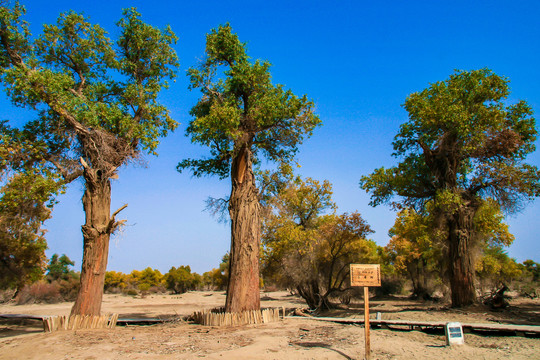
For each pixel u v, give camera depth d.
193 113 21.03
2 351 11.40
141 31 18.77
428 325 13.30
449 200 19.47
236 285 17.16
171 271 79.56
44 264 27.72
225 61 20.59
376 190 24.03
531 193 20.50
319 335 11.99
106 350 10.53
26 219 19.38
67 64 18.61
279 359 8.77
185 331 13.98
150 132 17.92
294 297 53.44
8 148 15.66
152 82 18.88
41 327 19.22
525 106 21.64
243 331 13.39
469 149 20.44
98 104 17.23
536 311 21.22
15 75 15.24
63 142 17.97
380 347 9.90
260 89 19.53
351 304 33.91
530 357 8.69
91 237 16.56
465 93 21.00
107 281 75.94
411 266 44.00
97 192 17.05
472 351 9.42
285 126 19.62
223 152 20.08
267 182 22.20
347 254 30.28
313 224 31.67
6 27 16.42
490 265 34.19
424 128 21.56
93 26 18.23
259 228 18.62
